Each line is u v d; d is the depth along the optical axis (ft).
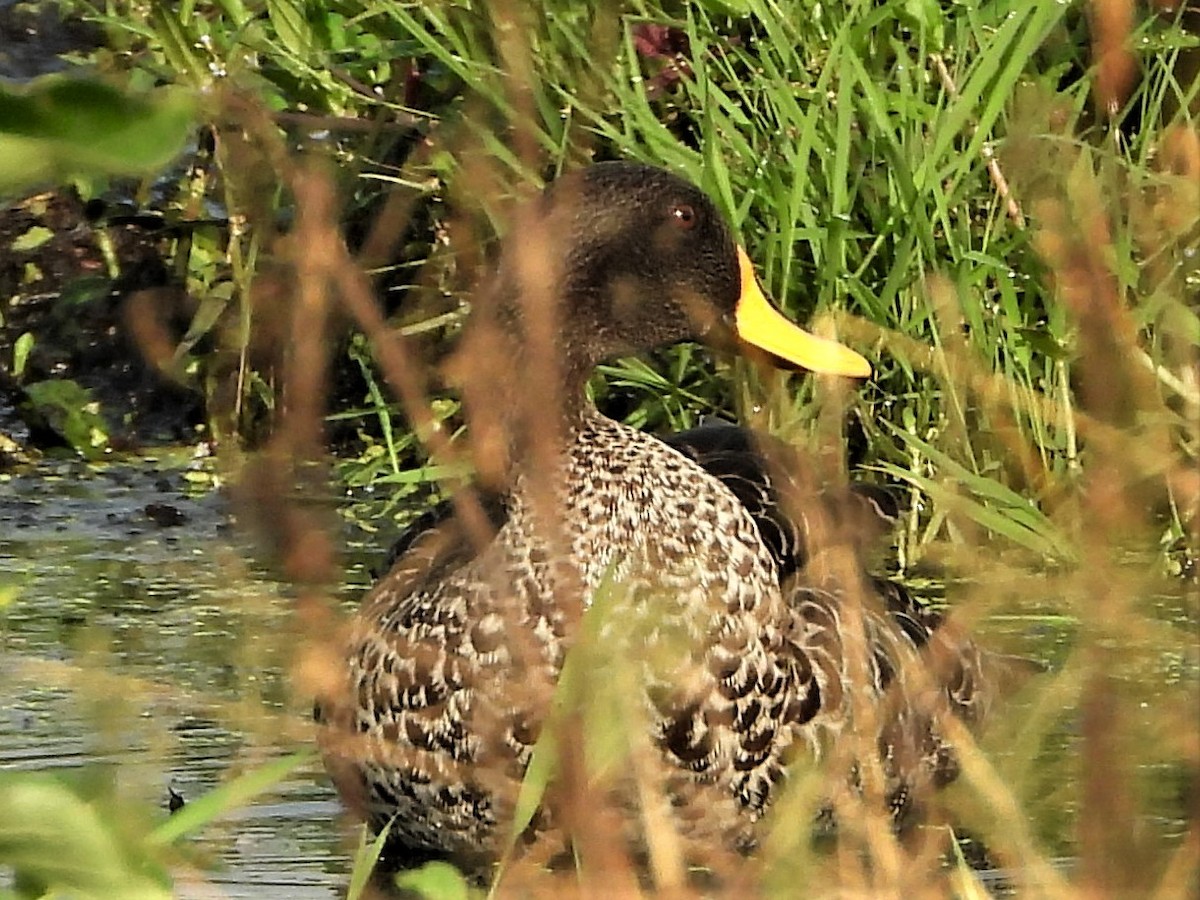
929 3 30.14
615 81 31.04
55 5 44.21
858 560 23.12
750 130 31.40
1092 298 14.49
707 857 19.86
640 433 20.44
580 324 21.56
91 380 41.04
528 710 19.42
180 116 5.39
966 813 17.92
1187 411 20.79
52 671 23.08
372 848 17.76
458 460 31.42
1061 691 17.80
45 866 5.94
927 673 21.29
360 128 33.86
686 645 19.42
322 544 20.66
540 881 18.26
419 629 20.01
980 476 27.66
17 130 5.31
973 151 29.12
